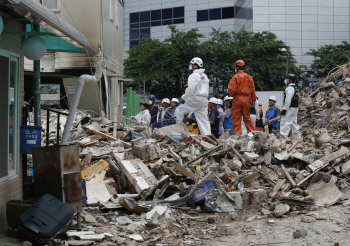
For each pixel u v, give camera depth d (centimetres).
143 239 495
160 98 4069
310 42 5156
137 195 645
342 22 5159
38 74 634
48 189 498
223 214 614
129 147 890
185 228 552
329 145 866
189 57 3981
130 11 6372
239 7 5672
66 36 544
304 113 1677
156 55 4019
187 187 646
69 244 462
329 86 1714
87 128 1021
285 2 5103
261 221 575
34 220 456
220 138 955
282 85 3934
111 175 711
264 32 4206
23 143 576
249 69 3909
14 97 562
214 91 4184
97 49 1391
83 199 611
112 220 567
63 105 1645
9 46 538
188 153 815
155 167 744
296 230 514
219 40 4125
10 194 543
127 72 4047
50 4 1378
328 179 709
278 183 701
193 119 1146
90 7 1381
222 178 713
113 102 1702
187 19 6059
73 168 514
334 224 543
